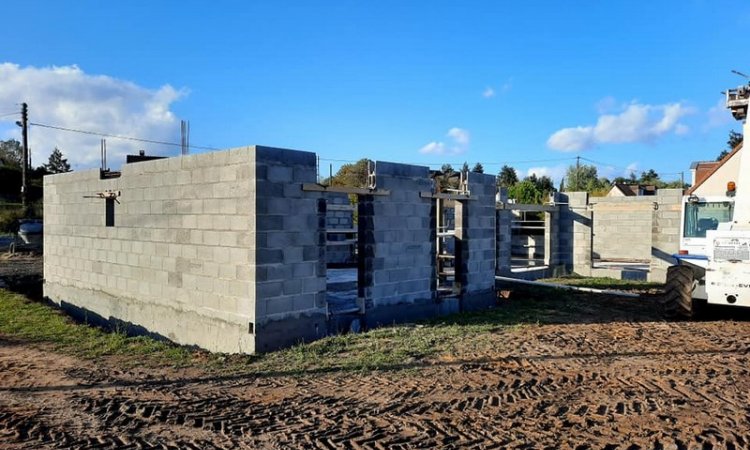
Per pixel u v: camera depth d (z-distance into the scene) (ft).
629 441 14.85
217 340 27.81
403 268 32.32
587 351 24.54
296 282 27.12
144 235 32.91
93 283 38.22
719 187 66.69
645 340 26.84
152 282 32.32
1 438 15.34
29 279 52.85
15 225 95.55
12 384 20.71
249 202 25.79
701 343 26.18
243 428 15.92
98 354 25.95
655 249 54.54
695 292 32.14
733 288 28.86
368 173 30.71
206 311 28.50
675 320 32.91
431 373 21.18
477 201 37.17
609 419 16.39
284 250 26.61
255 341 25.57
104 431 15.80
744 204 30.14
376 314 30.81
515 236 75.20
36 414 17.20
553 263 59.93
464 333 28.30
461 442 14.85
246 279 26.02
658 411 17.02
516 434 15.35
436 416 16.69
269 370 22.30
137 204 33.42
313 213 27.81
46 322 33.71
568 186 204.54
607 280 55.06
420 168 33.35
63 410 17.58
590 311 36.29
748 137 29.99
